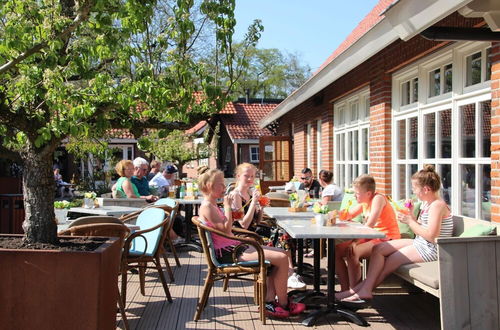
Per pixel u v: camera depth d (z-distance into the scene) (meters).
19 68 3.10
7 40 2.76
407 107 6.33
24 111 3.22
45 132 2.90
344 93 8.75
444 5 3.31
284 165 14.51
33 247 3.18
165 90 3.10
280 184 14.09
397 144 6.67
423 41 5.56
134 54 3.14
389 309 4.57
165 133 3.79
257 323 4.16
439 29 3.70
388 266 4.24
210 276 4.18
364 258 4.75
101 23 2.99
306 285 5.41
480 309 3.47
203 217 4.23
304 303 4.71
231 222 4.32
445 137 5.45
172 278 5.68
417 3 3.60
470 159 4.93
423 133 5.92
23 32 2.79
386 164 6.77
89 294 2.93
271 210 5.92
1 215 8.62
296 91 10.02
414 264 4.09
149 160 20.89
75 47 3.03
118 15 3.06
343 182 9.34
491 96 4.32
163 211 4.81
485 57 4.66
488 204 4.65
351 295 4.32
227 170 22.17
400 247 4.31
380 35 5.30
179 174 19.81
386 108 6.78
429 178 4.27
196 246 7.70
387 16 3.98
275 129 17.53
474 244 3.49
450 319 3.43
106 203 7.30
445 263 3.44
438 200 4.21
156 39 3.32
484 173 4.71
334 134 9.80
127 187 7.68
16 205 8.68
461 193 5.14
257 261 4.19
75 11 3.03
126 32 3.08
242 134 20.59
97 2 2.79
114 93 3.07
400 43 6.21
